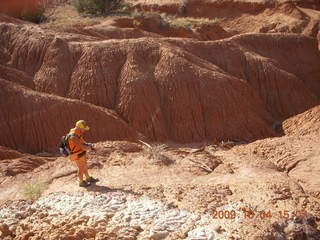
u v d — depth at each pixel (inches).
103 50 776.3
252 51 952.9
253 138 726.5
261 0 1462.8
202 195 328.2
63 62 761.0
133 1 1660.9
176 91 730.8
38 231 287.7
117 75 757.9
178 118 716.0
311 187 359.9
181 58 772.6
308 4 1499.8
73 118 638.5
